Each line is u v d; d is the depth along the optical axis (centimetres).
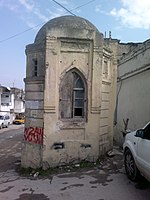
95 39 881
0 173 936
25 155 926
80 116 905
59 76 873
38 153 875
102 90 948
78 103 902
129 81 1331
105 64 989
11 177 848
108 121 1023
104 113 977
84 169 826
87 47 885
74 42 873
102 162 895
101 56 892
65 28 863
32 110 908
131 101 1284
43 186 699
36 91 899
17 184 738
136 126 1193
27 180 779
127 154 697
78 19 923
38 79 892
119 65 1539
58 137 870
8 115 4409
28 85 932
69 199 589
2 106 4588
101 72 897
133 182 673
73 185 682
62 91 885
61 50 870
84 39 874
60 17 941
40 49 902
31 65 932
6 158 1332
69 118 891
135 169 652
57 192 641
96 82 890
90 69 888
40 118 879
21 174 880
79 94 902
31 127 908
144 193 599
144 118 1089
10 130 3641
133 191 613
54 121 867
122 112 1448
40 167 868
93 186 662
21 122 5028
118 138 1481
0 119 3953
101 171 794
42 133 868
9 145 1939
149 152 541
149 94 1039
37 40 948
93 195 602
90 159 888
